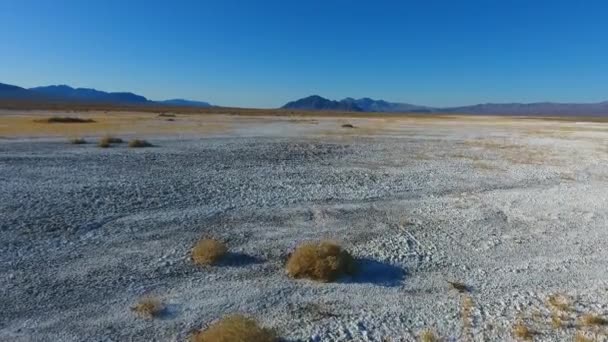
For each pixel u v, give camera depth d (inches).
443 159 1082.1
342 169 889.5
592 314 314.8
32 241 409.4
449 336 282.4
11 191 581.0
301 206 580.1
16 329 272.5
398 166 949.8
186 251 407.5
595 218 572.4
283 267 383.9
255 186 689.0
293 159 1015.6
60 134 1434.5
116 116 3011.8
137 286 335.9
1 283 327.3
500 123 3385.8
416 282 365.1
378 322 298.7
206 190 644.1
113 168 796.0
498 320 304.3
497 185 770.2
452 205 616.1
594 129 2566.4
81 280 340.2
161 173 765.3
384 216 550.0
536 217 569.6
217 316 298.8
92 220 477.1
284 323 293.3
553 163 1062.4
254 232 468.8
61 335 269.0
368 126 2559.1
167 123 2252.7
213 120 2746.1
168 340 269.0
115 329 278.1
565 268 404.8
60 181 658.8
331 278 358.9
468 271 391.2
